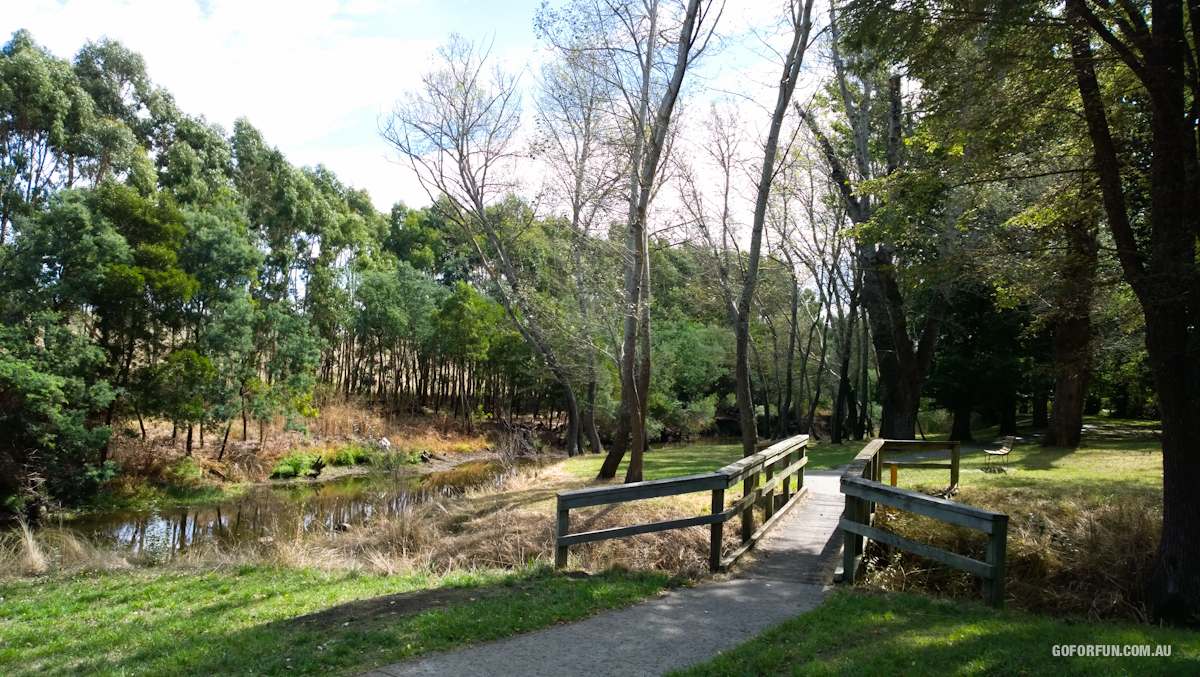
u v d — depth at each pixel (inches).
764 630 242.1
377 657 217.6
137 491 991.6
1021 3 334.6
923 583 367.9
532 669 204.4
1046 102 411.5
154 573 441.4
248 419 1414.9
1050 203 474.0
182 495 1020.5
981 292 979.9
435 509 614.5
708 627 246.2
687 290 1722.4
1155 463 666.2
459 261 1891.0
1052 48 373.7
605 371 1315.2
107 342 1053.2
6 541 561.6
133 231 1086.4
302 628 262.7
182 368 1069.1
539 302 979.9
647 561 410.0
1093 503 458.3
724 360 1859.0
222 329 1126.4
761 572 333.7
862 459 389.4
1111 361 761.6
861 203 792.9
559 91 840.9
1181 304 341.4
